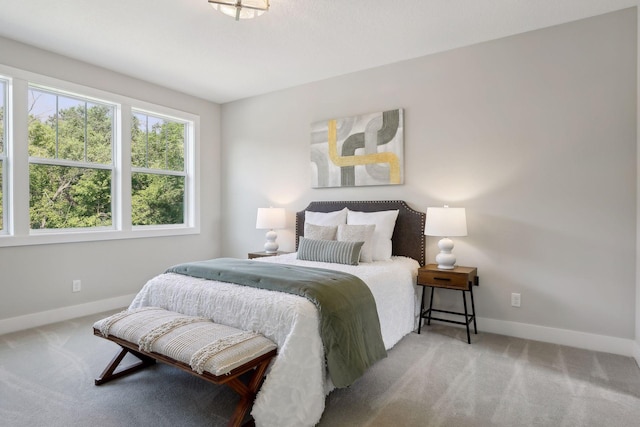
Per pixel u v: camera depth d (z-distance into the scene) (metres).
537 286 3.09
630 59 2.74
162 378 2.34
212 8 2.71
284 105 4.58
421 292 3.45
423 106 3.61
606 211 2.83
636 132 2.72
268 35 3.14
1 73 3.15
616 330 2.79
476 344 2.95
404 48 3.42
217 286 2.37
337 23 2.94
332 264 3.14
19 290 3.29
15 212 3.25
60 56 3.52
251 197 4.93
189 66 3.84
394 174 3.73
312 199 4.37
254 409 1.72
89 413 1.93
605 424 1.85
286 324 1.94
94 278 3.83
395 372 2.43
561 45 2.98
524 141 3.13
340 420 1.88
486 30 3.08
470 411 1.96
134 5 2.68
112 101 3.95
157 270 4.44
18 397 2.08
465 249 3.39
